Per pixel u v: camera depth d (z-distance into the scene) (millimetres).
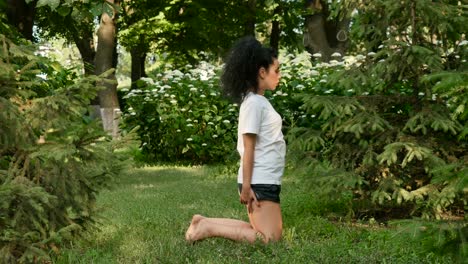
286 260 4211
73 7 6434
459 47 6098
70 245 4562
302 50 24047
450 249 2760
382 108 6262
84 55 27078
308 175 6105
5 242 3814
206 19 18812
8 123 4113
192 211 6547
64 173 4211
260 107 4613
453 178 2678
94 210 4570
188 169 11547
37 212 3963
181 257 4344
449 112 5855
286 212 6398
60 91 4184
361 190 6062
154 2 19297
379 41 6316
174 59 20609
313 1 19891
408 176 6086
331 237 5305
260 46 4777
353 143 6242
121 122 13102
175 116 12430
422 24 6047
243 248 4461
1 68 4055
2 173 4094
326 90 11281
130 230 5480
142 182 9516
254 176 4602
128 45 19922
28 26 12523
